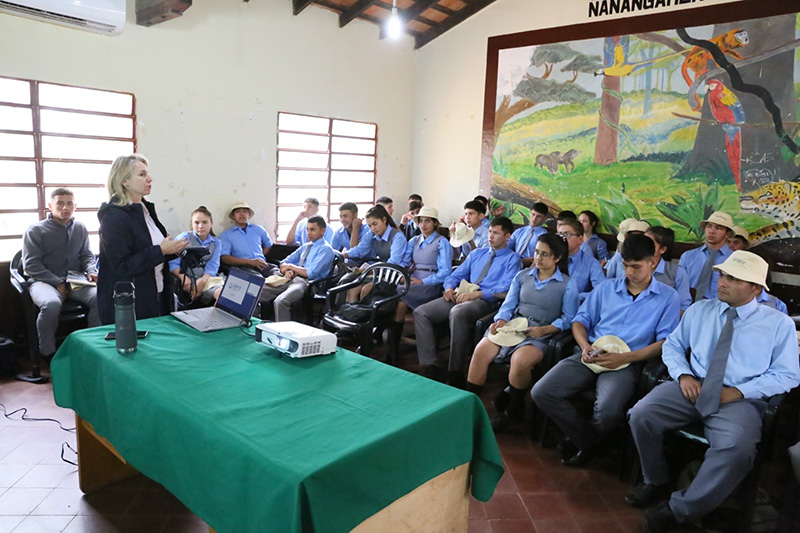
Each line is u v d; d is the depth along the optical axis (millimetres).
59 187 3648
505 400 2848
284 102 5000
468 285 3451
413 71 6297
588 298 2654
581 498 2125
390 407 1425
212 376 1606
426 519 1442
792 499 1790
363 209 6035
